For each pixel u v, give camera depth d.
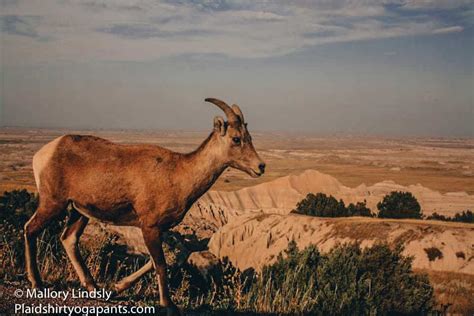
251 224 43.84
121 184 6.30
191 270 12.36
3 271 7.01
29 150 165.50
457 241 33.22
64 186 6.33
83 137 6.55
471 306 28.23
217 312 7.11
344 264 9.93
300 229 41.03
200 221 56.69
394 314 11.31
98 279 7.91
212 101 6.80
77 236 6.73
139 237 16.03
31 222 6.35
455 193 78.75
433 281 30.55
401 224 37.22
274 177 117.12
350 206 55.12
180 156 6.60
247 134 6.83
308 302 7.93
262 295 7.82
